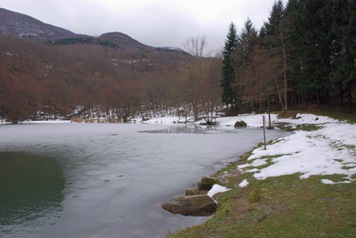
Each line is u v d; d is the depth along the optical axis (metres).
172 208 8.28
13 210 8.92
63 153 20.86
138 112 103.00
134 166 15.54
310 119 32.41
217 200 8.46
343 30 28.77
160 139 29.39
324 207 6.05
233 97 55.56
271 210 6.46
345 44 28.03
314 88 35.28
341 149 12.19
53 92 122.81
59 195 10.48
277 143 17.33
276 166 10.66
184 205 8.14
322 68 33.66
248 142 24.45
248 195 8.07
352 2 27.80
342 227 5.05
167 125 56.88
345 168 8.88
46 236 7.02
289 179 8.58
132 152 20.70
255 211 6.64
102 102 117.19
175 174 13.37
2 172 14.66
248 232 5.55
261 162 12.19
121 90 118.12
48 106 118.38
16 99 99.62
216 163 15.78
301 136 18.81
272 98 46.66
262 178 9.44
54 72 156.25
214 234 5.78
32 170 15.09
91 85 143.88
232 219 6.50
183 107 76.75
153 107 97.06
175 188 11.02
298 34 37.16
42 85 126.81
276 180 8.79
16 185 12.03
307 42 35.25
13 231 7.34
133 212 8.45
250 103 54.34
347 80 28.27
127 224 7.55
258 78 40.94
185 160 16.95
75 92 130.12
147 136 33.16
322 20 34.06
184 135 32.94
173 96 71.69
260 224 5.82
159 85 97.06
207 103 59.00
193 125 51.91
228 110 58.91
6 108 95.19
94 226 7.53
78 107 125.81
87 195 10.38
